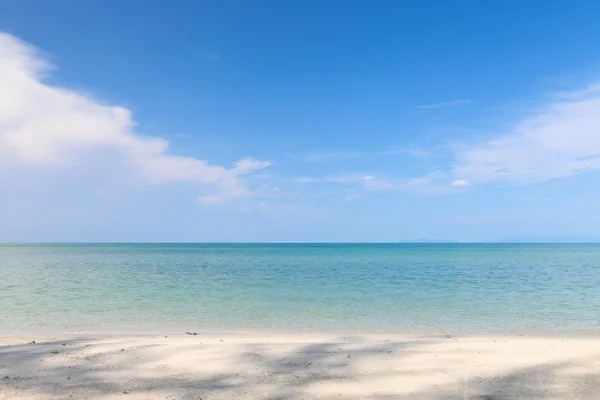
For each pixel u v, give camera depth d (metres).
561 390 6.99
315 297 25.06
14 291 28.09
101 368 8.47
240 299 24.19
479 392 6.91
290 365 8.73
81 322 17.23
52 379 7.69
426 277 39.78
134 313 19.47
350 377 7.82
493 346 10.79
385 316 18.61
